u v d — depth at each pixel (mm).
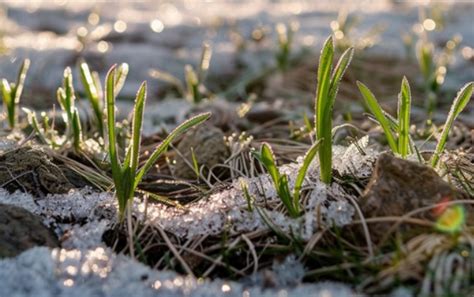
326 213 519
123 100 1048
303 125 808
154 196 575
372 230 506
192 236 529
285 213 531
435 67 1122
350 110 909
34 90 1068
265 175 575
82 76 680
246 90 1134
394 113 914
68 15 1895
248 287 488
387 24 1639
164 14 1897
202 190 605
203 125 708
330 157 536
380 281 474
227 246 515
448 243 485
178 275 491
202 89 962
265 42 1489
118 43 1436
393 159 526
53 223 550
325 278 491
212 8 2096
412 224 503
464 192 529
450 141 714
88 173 620
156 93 1116
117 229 536
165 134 789
